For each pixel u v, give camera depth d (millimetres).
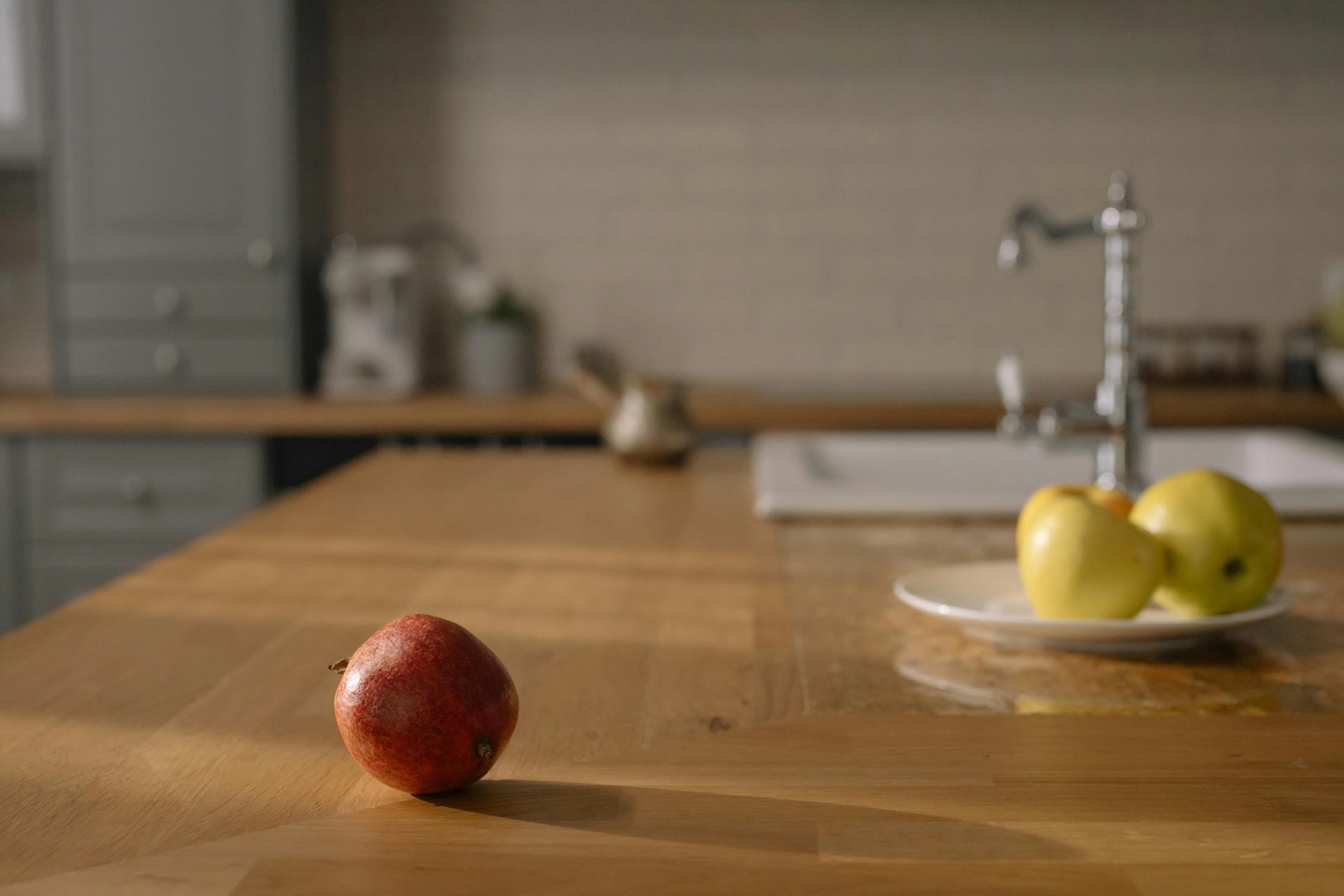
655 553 1204
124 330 2869
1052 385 3023
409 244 3191
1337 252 3115
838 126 3148
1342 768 635
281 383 2877
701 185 3172
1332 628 910
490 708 589
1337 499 1379
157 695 762
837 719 719
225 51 2795
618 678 802
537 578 1098
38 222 3195
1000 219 3152
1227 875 515
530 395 2965
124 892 502
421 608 983
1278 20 3070
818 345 3201
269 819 576
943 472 2012
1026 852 537
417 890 503
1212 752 659
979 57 3117
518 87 3156
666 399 1826
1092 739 681
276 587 1056
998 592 999
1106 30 3094
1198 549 847
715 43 3139
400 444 2701
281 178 2818
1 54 2807
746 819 574
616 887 505
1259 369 3129
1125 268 1417
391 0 3131
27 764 647
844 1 3115
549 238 3195
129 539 2705
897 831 560
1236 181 3111
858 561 1171
